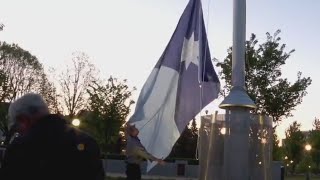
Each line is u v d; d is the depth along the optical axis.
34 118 3.34
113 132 37.72
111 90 38.12
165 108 10.39
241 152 8.64
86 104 46.44
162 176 26.62
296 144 61.53
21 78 56.41
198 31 10.66
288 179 36.69
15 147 3.23
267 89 28.23
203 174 9.04
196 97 10.41
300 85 28.66
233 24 9.51
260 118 8.82
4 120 49.22
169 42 10.62
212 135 8.93
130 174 9.38
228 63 27.28
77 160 3.25
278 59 28.34
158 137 10.28
